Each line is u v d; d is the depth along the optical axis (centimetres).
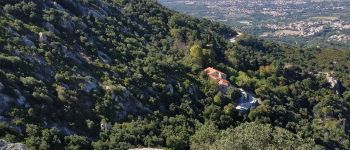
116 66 8081
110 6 11156
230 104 8400
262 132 5497
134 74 7994
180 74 9019
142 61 8744
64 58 7219
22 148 3025
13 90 5734
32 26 7581
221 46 12494
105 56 8256
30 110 5634
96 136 6069
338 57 15525
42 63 6738
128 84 7606
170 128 6975
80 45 8050
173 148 6438
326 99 10838
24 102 5747
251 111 8538
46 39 7369
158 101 7700
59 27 8225
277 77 11206
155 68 8600
